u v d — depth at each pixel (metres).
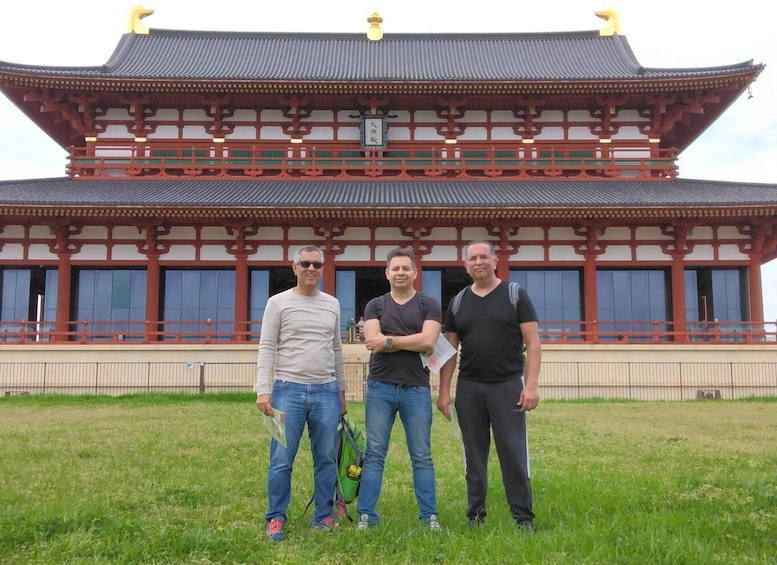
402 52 50.72
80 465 12.09
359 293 37.28
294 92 38.56
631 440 15.78
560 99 39.59
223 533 7.35
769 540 7.05
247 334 33.31
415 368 8.11
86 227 35.31
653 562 6.24
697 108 39.53
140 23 51.53
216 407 25.19
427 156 40.34
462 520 8.23
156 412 22.97
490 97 39.41
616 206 32.66
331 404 8.09
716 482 10.12
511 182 39.09
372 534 7.28
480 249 8.06
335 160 39.59
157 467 11.88
